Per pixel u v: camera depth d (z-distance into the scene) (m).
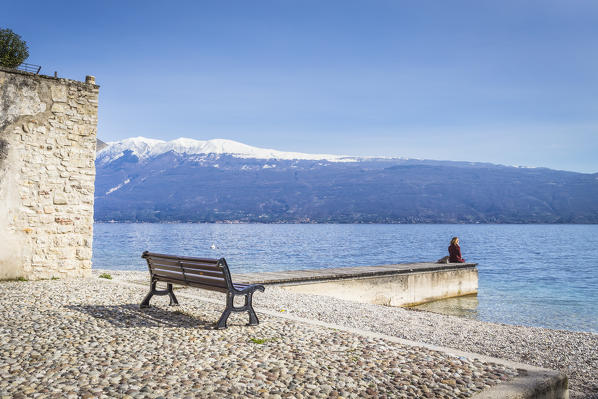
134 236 93.88
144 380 4.18
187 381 4.19
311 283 13.95
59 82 12.40
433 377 4.57
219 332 6.29
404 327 8.45
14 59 14.89
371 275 15.91
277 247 61.28
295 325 6.94
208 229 173.88
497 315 15.42
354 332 6.58
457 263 20.62
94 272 15.74
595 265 38.19
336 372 4.62
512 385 4.35
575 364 6.46
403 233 135.38
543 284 25.38
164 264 7.88
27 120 11.88
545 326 13.68
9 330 6.06
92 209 12.91
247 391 4.00
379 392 4.12
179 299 9.18
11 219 11.64
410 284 17.33
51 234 12.23
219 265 6.48
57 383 4.04
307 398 3.91
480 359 5.27
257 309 8.30
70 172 12.56
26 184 11.87
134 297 9.30
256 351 5.33
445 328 8.52
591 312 16.38
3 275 11.54
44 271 12.11
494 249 62.91
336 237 101.06
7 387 3.91
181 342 5.64
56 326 6.34
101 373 4.35
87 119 12.87
